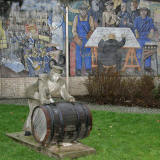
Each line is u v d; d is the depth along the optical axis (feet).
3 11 42.93
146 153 20.18
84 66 47.21
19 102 40.16
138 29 49.67
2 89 43.29
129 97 40.60
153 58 50.98
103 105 38.91
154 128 26.91
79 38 46.75
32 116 19.81
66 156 18.58
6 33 43.19
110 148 21.13
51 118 18.01
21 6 43.68
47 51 45.39
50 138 18.21
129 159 18.89
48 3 45.03
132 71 49.65
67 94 20.57
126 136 24.35
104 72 41.88
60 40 45.93
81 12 46.65
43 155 19.34
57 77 20.33
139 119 30.35
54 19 45.47
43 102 19.86
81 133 19.02
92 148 19.89
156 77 50.34
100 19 47.70
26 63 44.24
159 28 51.11
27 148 20.66
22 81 44.09
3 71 43.29
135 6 49.29
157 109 36.50
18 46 43.78
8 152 19.83
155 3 50.47
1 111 33.47
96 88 40.86
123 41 48.96
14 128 26.30
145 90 40.75
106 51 48.21
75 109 19.03
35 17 44.47
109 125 27.94
